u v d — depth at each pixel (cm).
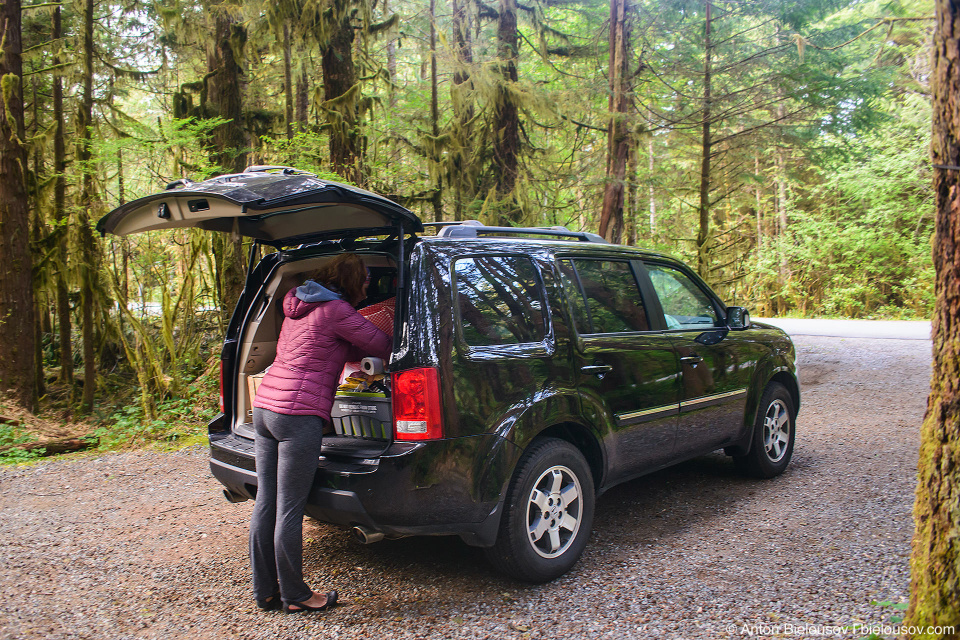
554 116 1182
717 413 439
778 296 2672
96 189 961
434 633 277
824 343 1325
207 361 909
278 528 291
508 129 1211
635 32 1220
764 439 486
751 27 1199
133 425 733
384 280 392
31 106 1264
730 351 454
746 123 1299
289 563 292
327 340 296
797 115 1173
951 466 202
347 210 304
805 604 288
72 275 955
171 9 1170
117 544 387
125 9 1355
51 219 998
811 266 2578
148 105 1609
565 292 361
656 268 435
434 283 303
